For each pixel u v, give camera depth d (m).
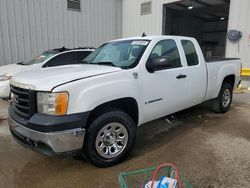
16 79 3.27
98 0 13.15
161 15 12.44
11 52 10.11
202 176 3.03
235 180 2.93
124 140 3.42
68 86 2.85
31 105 2.92
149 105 3.75
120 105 3.48
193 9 15.44
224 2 13.61
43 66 7.22
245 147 3.88
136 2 13.55
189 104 4.66
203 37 22.11
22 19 10.29
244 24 9.66
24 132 2.98
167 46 4.18
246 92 8.91
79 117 2.88
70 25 12.08
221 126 4.94
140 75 3.58
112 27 14.17
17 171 3.27
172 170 2.45
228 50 10.25
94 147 3.13
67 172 3.22
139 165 3.35
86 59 4.51
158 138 4.34
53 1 11.23
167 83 3.98
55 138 2.78
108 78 3.20
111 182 2.96
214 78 5.17
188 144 4.04
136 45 3.98
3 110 6.25
